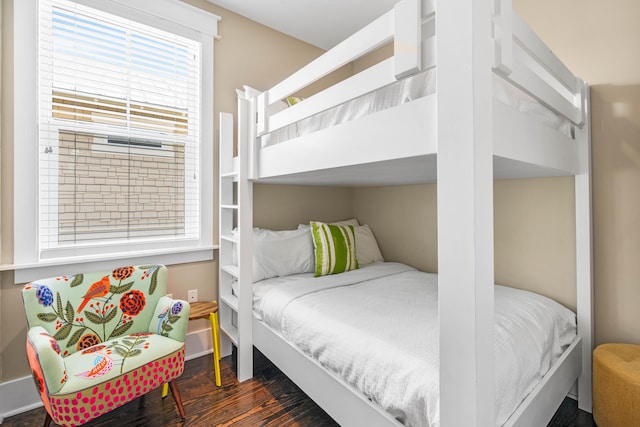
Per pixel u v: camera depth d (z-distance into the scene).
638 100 1.59
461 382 0.76
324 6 2.40
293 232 2.49
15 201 1.70
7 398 1.69
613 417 1.33
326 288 1.92
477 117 0.73
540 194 1.93
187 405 1.74
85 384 1.30
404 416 1.01
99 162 1.97
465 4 0.74
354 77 1.11
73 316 1.62
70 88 1.88
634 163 1.61
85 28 1.92
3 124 1.67
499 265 2.13
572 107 1.49
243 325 1.98
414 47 0.87
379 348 1.17
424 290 1.87
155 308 1.85
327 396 1.35
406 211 2.74
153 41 2.16
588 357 1.68
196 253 2.31
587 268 1.68
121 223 2.05
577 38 1.77
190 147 2.32
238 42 2.51
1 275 1.68
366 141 1.06
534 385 1.18
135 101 2.09
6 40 1.67
